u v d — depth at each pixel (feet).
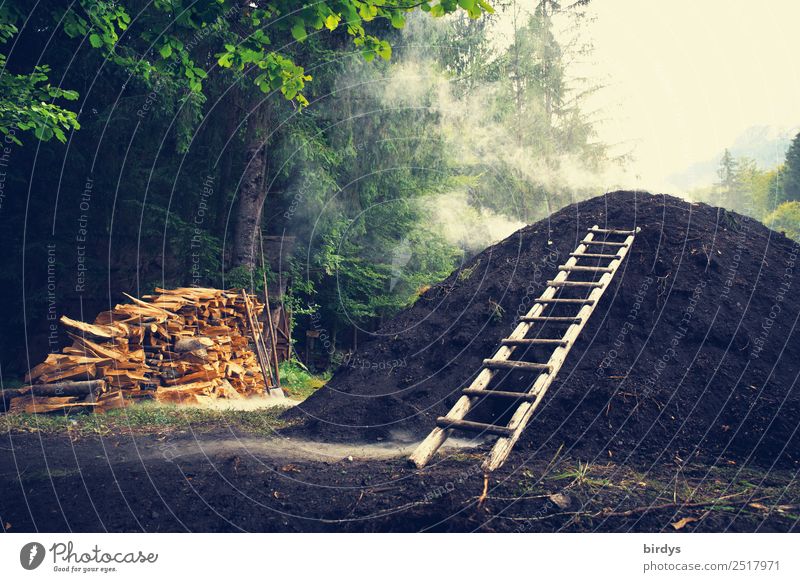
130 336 27.71
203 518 12.68
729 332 20.62
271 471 14.88
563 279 23.16
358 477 14.43
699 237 24.79
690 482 14.16
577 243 25.79
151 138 38.99
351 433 20.03
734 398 18.29
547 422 17.84
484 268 26.96
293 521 12.60
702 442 16.89
